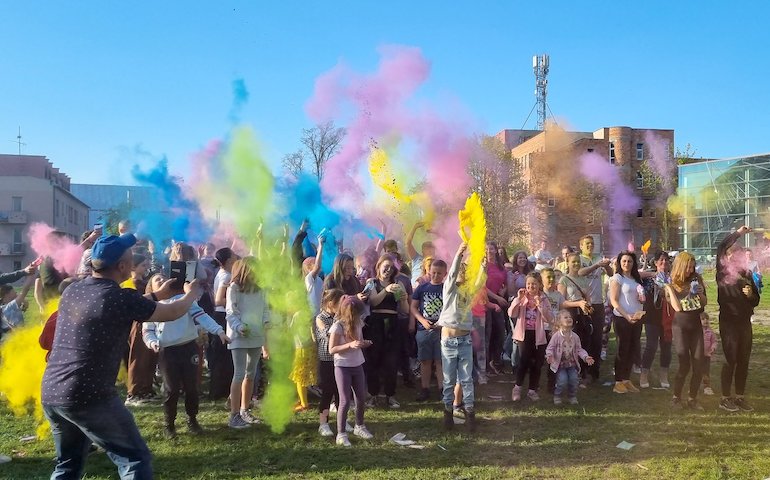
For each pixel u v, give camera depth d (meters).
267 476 4.54
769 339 10.96
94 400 3.22
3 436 5.50
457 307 5.76
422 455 5.02
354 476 4.52
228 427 5.82
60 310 3.40
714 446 5.15
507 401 6.91
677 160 26.27
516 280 8.72
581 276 7.70
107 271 3.49
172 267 3.88
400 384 7.92
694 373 6.45
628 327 7.21
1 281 5.57
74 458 3.49
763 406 6.52
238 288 5.80
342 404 5.35
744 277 6.36
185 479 4.48
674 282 6.54
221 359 6.96
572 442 5.32
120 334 3.35
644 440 5.35
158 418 6.18
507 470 4.62
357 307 5.52
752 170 23.16
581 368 7.75
